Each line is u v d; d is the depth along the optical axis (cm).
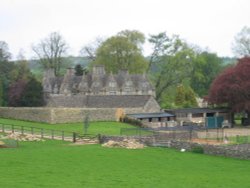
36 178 4016
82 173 4375
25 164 4675
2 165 4566
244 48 15812
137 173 4534
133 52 15012
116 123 10012
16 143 6412
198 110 11119
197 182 4212
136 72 15200
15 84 12044
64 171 4428
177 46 14150
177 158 5669
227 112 11294
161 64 14388
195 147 6244
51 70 15975
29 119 9894
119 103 11100
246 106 10775
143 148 6391
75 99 11644
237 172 4866
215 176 4575
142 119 10350
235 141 7719
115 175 4350
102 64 15162
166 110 11069
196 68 14425
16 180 3881
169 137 7738
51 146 6400
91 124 9688
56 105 11275
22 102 11631
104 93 14588
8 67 13912
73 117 9888
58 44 15988
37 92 11656
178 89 13612
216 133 9094
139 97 11094
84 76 15188
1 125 8575
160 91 14662
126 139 6825
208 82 16675
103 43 15262
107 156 5509
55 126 9212
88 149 6019
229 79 11081
